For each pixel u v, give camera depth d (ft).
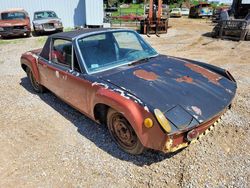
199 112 9.12
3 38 48.57
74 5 63.52
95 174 9.53
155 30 53.57
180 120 8.59
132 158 10.33
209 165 9.71
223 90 10.80
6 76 22.88
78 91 11.94
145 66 11.85
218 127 12.34
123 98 9.36
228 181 8.88
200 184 8.79
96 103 10.62
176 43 40.78
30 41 43.86
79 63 11.75
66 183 9.15
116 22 77.15
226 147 10.80
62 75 12.96
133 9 115.24
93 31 13.02
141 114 8.84
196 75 11.41
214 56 29.76
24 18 49.34
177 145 8.68
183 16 137.08
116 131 10.67
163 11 87.45
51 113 14.67
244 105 14.70
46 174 9.63
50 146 11.40
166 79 10.66
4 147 11.48
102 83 10.46
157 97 9.30
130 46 13.26
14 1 60.64
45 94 17.75
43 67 15.10
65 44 12.77
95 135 12.12
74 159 10.41
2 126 13.39
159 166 9.80
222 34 43.73
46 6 62.69
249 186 8.63
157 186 8.82
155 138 8.61
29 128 13.07
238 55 30.01
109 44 12.78
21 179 9.43
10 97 17.47
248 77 20.34
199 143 11.12
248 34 41.19
